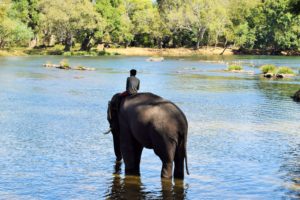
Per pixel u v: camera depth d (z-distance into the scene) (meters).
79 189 10.77
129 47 122.06
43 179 11.55
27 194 10.41
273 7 118.69
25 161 13.29
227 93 33.81
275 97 31.25
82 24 105.88
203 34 123.88
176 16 116.50
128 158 11.66
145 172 12.12
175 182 11.12
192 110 24.66
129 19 122.62
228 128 19.02
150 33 120.31
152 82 43.03
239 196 10.32
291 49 122.44
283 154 14.38
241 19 124.12
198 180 11.47
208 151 14.73
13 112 23.11
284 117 22.20
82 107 25.30
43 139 16.39
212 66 69.50
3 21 102.00
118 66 67.75
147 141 10.87
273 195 10.39
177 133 10.70
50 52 106.75
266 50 122.75
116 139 13.02
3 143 15.68
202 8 118.38
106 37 114.25
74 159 13.55
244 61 83.75
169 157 10.80
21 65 67.31
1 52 100.50
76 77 47.75
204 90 36.00
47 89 35.59
